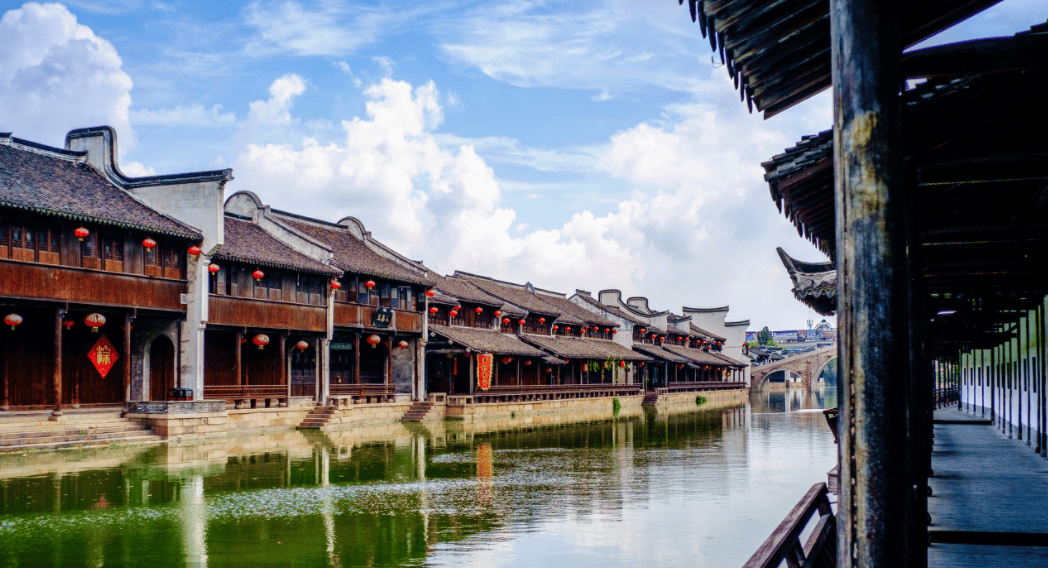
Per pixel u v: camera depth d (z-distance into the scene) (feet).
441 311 184.24
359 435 128.06
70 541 54.08
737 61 21.02
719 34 19.62
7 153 107.45
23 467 82.74
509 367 205.36
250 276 126.41
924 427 29.55
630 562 50.78
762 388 400.06
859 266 13.79
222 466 88.48
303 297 136.67
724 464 99.40
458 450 112.68
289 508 66.69
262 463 91.71
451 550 53.57
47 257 99.25
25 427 94.89
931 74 17.13
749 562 25.09
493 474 88.74
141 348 118.62
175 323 118.32
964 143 28.89
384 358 169.78
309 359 146.20
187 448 101.40
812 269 39.68
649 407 260.62
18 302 95.30
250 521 61.52
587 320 260.01
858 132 13.88
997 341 90.17
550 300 268.41
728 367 345.72
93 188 113.91
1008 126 27.78
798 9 18.63
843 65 14.16
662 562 50.83
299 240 141.59
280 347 134.82
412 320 165.17
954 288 49.60
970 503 49.08
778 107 23.81
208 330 122.52
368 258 162.20
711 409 252.42
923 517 23.70
